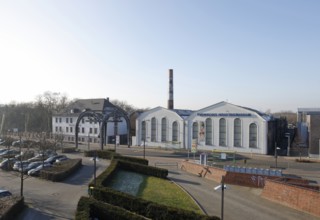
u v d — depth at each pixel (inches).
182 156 2672.2
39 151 2375.7
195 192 1465.3
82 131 3873.0
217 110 2997.0
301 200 1220.5
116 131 3668.8
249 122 2847.0
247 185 1600.6
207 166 1852.9
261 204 1291.8
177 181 1701.5
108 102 3954.2
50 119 4872.0
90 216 892.6
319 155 2591.0
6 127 5036.9
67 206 1106.1
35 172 1653.5
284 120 3927.2
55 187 1412.4
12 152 2431.1
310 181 1684.3
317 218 1131.9
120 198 1053.2
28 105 6003.9
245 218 1115.9
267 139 2810.0
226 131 2955.2
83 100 4126.5
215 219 909.2
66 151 2743.6
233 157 2529.5
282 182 1333.7
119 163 1702.8
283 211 1205.7
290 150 3068.4
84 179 1592.0
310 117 2659.9
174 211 963.3
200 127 3078.2
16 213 996.6
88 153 2452.0
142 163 1951.3
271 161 2417.6
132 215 896.3
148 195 1315.2
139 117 3425.2
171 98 3523.6
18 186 1434.5
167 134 3270.2
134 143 3459.6
